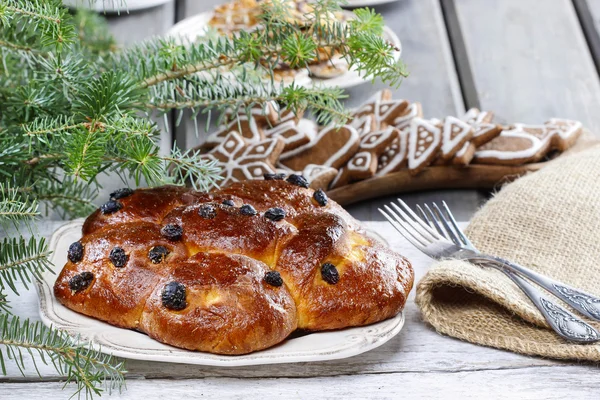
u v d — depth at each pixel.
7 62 1.27
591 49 1.81
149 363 1.04
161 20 1.80
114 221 1.08
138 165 1.05
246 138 1.43
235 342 0.99
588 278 1.15
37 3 1.03
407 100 1.52
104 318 1.03
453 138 1.41
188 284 1.01
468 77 1.68
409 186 1.42
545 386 1.03
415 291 1.14
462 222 1.26
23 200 1.20
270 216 1.06
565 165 1.28
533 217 1.20
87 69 1.21
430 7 1.89
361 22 1.13
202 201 1.09
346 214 1.13
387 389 1.03
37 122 1.12
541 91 1.64
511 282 1.12
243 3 1.68
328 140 1.43
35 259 1.03
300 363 1.05
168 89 1.18
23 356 1.04
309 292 1.03
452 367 1.05
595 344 1.05
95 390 0.97
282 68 1.51
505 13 1.89
